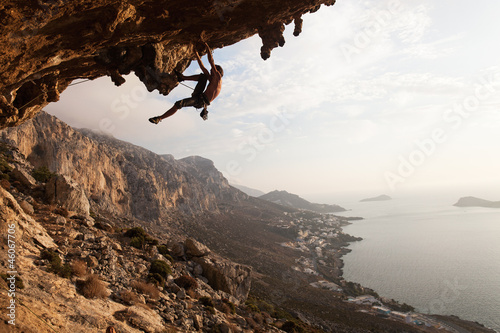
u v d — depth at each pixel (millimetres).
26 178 31094
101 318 12516
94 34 5387
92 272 16656
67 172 111438
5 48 4754
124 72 6930
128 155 184625
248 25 6883
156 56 6602
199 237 166375
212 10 5883
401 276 155625
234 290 32031
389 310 105375
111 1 4656
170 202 199875
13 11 4082
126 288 17531
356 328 81062
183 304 19594
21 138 98375
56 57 5707
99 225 29344
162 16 5602
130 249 25500
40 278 13102
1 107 6719
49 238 18422
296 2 6367
